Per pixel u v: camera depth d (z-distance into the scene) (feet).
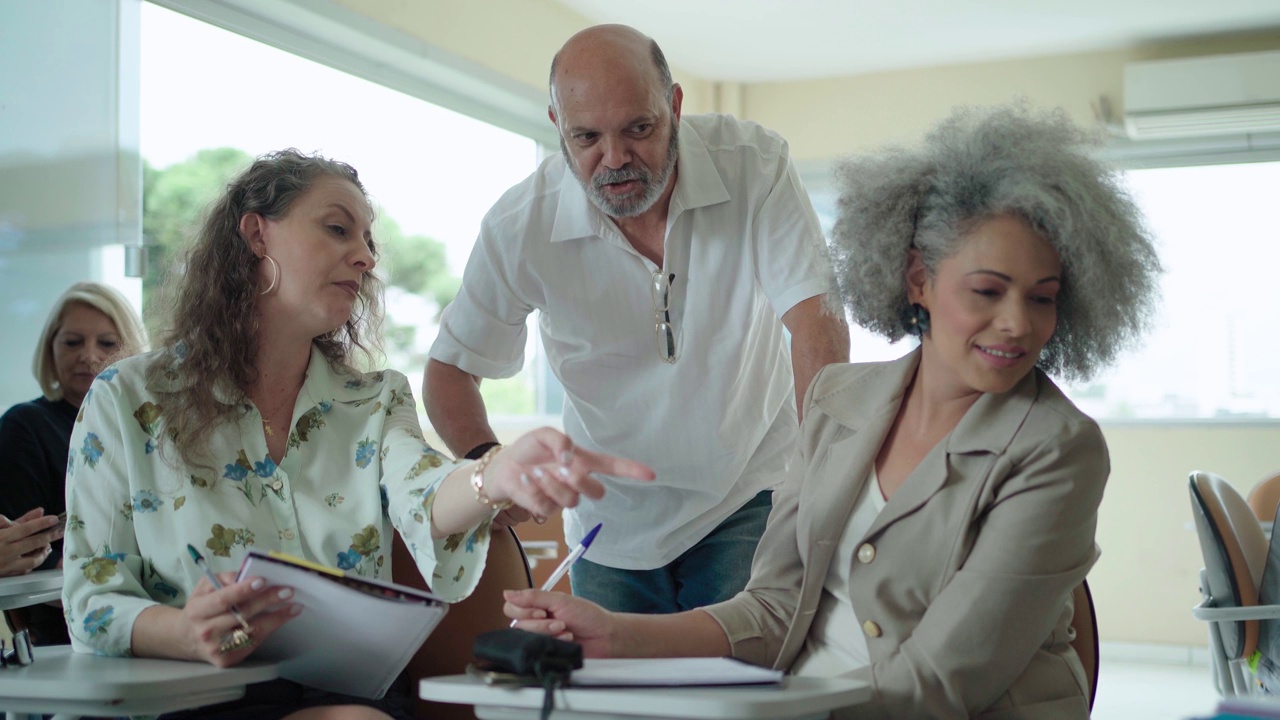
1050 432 4.26
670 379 7.20
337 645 4.69
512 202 7.36
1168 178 19.20
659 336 7.16
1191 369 19.06
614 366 7.31
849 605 4.72
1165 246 4.67
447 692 3.72
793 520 5.03
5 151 10.49
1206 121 18.13
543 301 7.44
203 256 5.81
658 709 3.40
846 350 6.77
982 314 4.25
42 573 7.53
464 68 15.05
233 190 5.87
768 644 4.83
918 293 4.67
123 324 10.34
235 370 5.70
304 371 5.99
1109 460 4.35
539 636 3.79
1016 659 4.16
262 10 12.60
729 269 7.09
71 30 11.13
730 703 3.33
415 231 15.97
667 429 7.23
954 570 4.34
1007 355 4.25
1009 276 4.19
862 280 4.84
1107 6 17.04
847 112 20.44
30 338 10.73
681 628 4.69
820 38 18.51
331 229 5.81
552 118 6.86
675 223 7.03
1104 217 4.25
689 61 19.69
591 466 4.16
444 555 5.39
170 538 5.42
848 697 3.64
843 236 4.96
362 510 5.68
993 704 4.23
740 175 7.12
